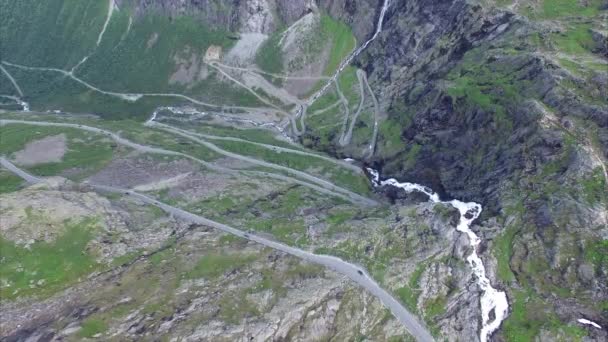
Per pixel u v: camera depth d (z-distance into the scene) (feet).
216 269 361.71
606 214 365.81
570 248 362.74
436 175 489.26
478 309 351.67
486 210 416.46
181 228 408.87
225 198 465.88
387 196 511.40
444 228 397.80
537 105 433.07
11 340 296.30
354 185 533.96
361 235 398.21
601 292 342.44
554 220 376.27
